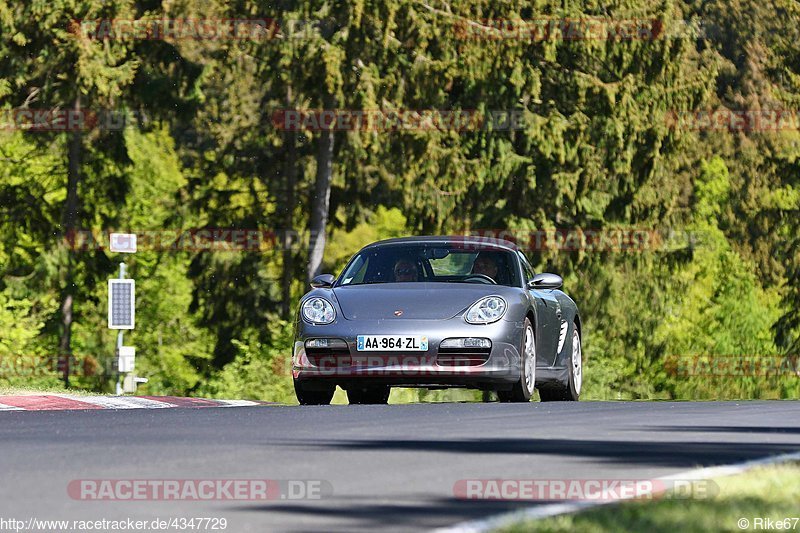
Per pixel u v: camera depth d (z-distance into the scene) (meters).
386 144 132.62
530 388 49.78
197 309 152.12
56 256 140.38
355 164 138.75
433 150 127.56
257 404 51.28
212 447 29.88
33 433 33.38
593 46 133.75
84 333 168.88
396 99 127.25
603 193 137.62
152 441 31.19
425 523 19.84
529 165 134.00
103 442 30.92
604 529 18.52
